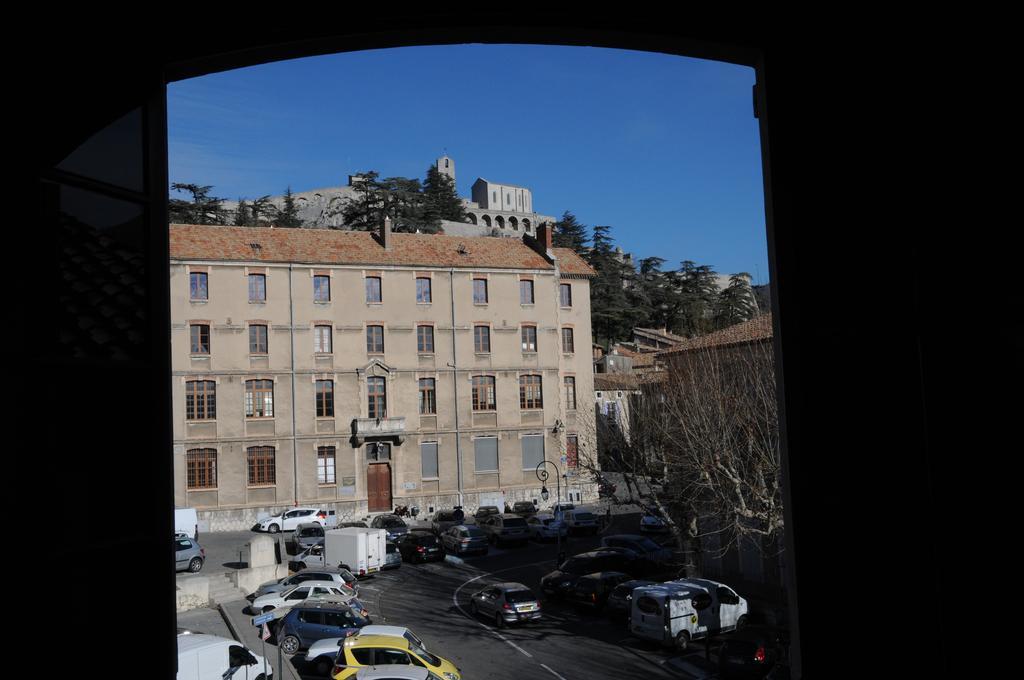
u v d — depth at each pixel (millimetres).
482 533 43688
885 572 3756
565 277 59188
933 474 3697
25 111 3350
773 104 4125
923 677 3676
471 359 54562
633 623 26328
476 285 55344
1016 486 3549
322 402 50656
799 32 4129
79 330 3457
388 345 52531
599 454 40688
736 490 26109
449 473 53469
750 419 27094
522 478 55219
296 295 50500
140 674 3521
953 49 3787
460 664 24188
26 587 3168
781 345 4016
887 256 3891
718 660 23078
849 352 3895
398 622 29578
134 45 3807
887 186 3918
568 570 34281
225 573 34531
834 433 3869
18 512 3170
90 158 3588
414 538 41781
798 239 4016
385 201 104125
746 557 30266
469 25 4160
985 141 3695
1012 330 3584
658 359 47438
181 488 47562
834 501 3836
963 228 3725
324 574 31859
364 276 52250
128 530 3547
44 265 3371
